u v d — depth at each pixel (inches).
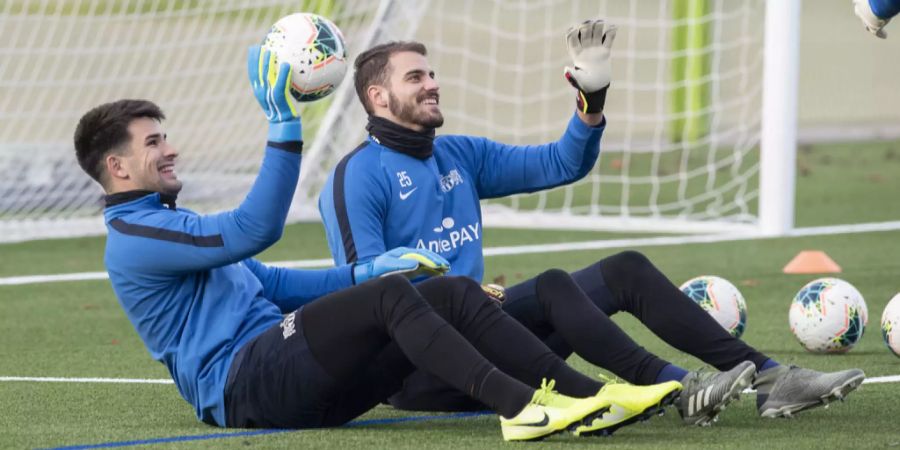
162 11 1696.6
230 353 577.6
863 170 1972.2
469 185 670.5
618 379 738.8
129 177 577.6
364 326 545.6
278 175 546.3
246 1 1721.2
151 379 765.3
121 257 571.8
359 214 626.2
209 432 584.7
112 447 560.4
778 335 878.4
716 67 1776.6
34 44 1956.2
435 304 563.2
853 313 783.1
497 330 558.3
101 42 1819.6
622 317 962.7
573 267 1248.8
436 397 624.1
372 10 1620.3
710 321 593.6
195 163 1690.5
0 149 1603.1
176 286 578.2
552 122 2503.7
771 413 581.9
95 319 1024.2
